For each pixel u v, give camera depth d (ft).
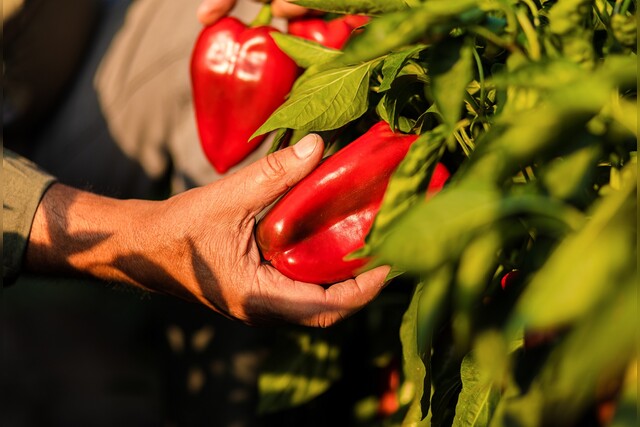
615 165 1.79
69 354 5.34
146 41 3.36
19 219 2.75
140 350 5.34
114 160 3.41
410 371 2.23
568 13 1.69
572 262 1.20
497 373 1.88
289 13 2.77
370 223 2.38
